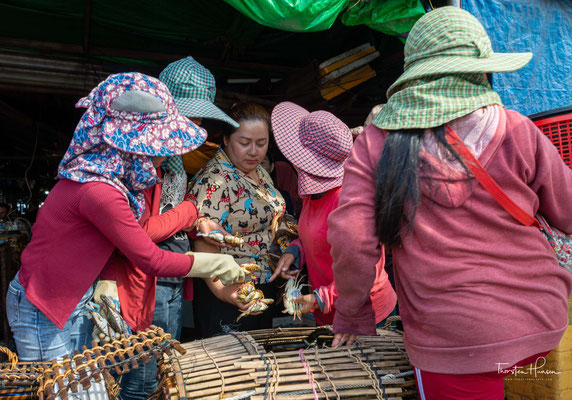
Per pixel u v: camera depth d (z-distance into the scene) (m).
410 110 1.20
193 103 2.14
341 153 1.91
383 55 4.38
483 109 1.18
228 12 3.75
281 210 2.40
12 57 3.85
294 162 1.94
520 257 1.15
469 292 1.13
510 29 3.10
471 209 1.15
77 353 1.37
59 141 6.94
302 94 4.54
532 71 3.12
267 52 4.60
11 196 9.70
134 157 1.58
